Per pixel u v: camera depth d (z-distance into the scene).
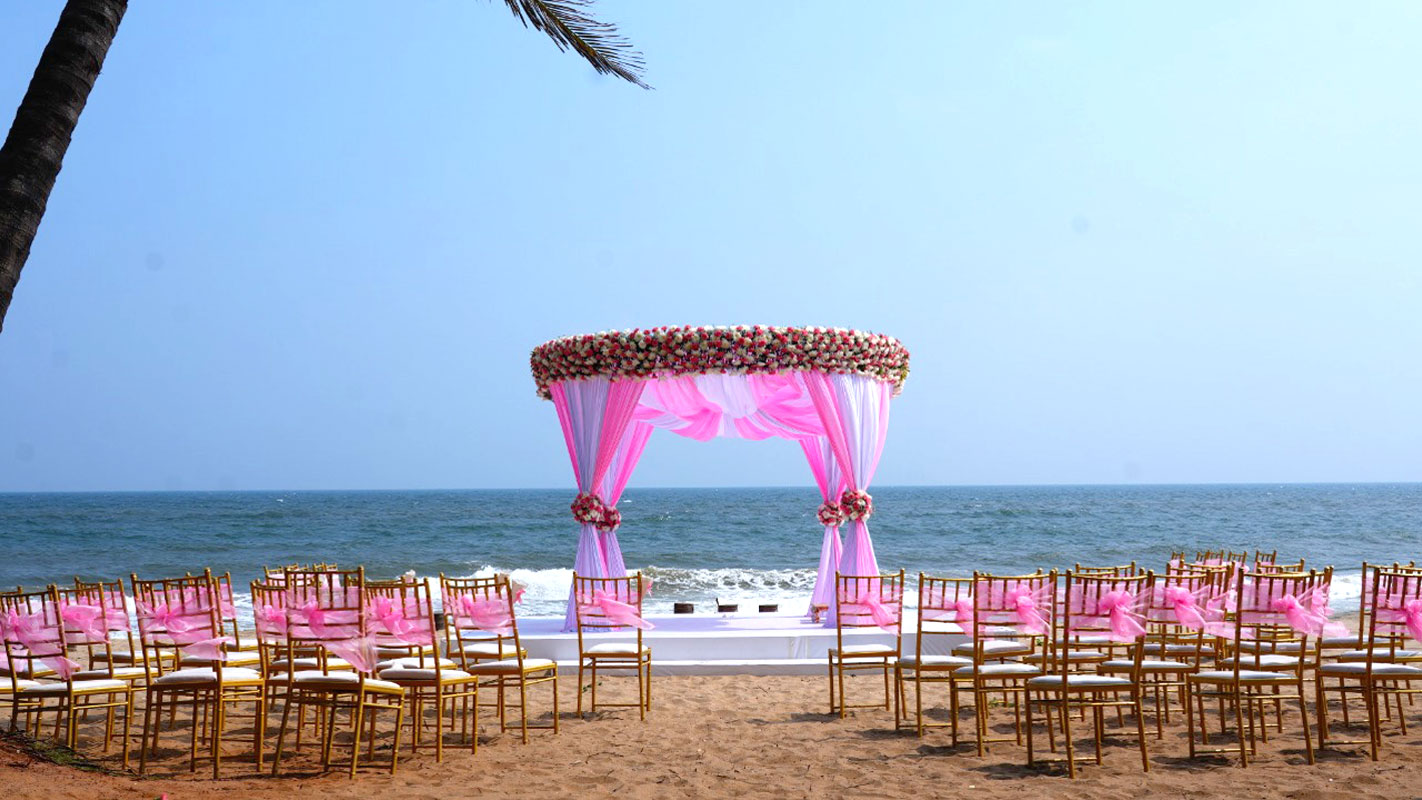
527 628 11.49
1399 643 7.15
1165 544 42.12
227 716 7.86
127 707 6.37
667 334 11.00
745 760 6.45
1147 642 7.95
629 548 41.97
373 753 6.64
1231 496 112.94
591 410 11.28
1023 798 5.40
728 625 11.60
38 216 5.58
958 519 58.97
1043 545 42.47
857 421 11.40
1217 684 6.27
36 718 7.22
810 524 55.91
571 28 6.81
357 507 82.38
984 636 6.75
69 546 42.19
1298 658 6.68
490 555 39.09
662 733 7.36
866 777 5.93
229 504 94.06
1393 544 40.50
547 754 6.69
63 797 5.18
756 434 12.70
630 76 7.00
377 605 6.50
